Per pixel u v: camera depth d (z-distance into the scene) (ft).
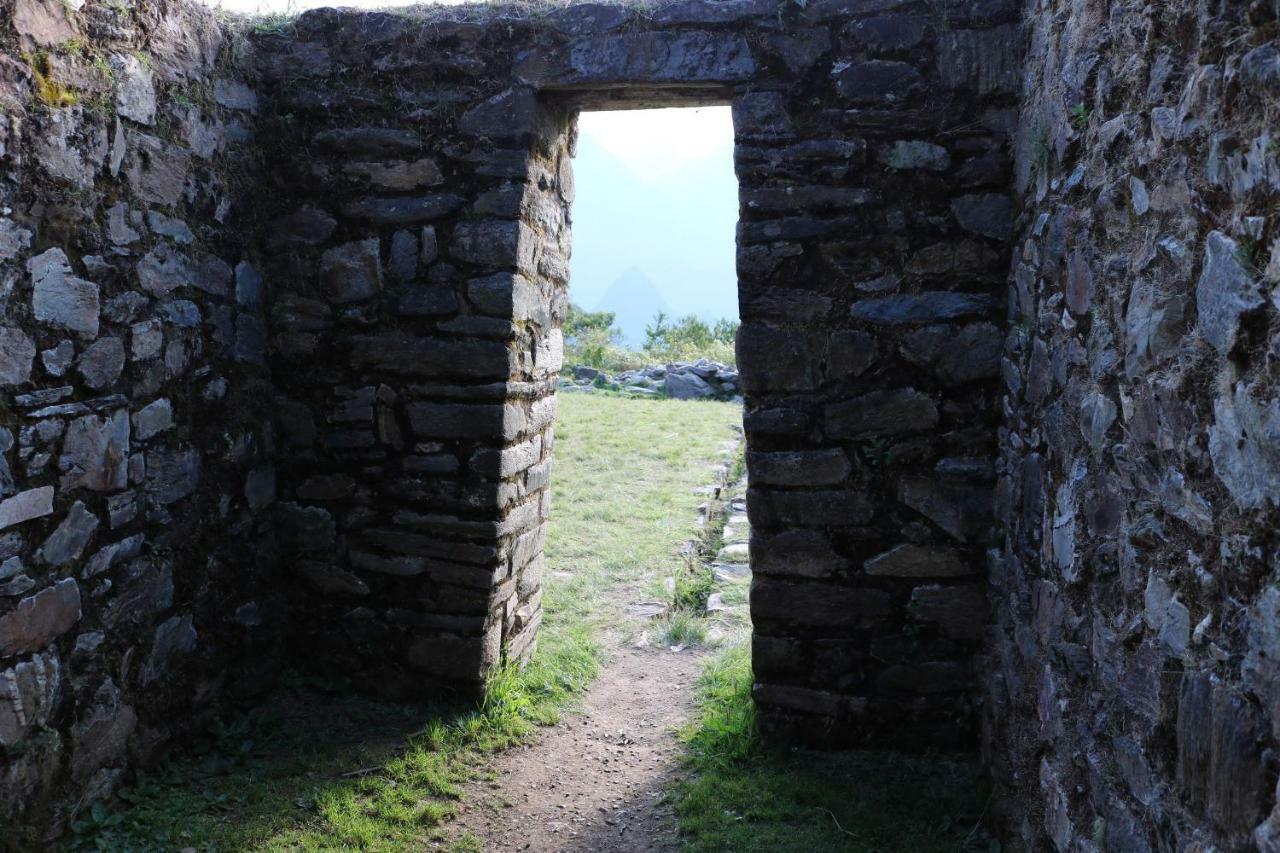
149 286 9.12
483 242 10.59
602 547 17.42
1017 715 8.27
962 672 10.10
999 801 8.71
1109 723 5.84
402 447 11.07
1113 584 5.90
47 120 7.72
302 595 11.59
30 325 7.65
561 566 16.47
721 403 31.99
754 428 10.18
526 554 12.20
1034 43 8.70
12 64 7.36
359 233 10.91
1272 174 3.90
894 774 9.93
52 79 7.77
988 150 9.51
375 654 11.41
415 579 11.19
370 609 11.39
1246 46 4.17
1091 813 6.10
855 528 10.13
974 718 10.10
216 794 9.36
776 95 9.82
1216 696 4.33
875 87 9.64
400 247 10.82
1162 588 5.05
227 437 10.50
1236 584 4.17
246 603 10.95
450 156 10.59
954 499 9.89
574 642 13.39
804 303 9.96
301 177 10.97
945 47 9.48
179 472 9.71
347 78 10.75
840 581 10.24
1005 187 9.52
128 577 8.98
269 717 10.89
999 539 9.53
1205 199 4.59
